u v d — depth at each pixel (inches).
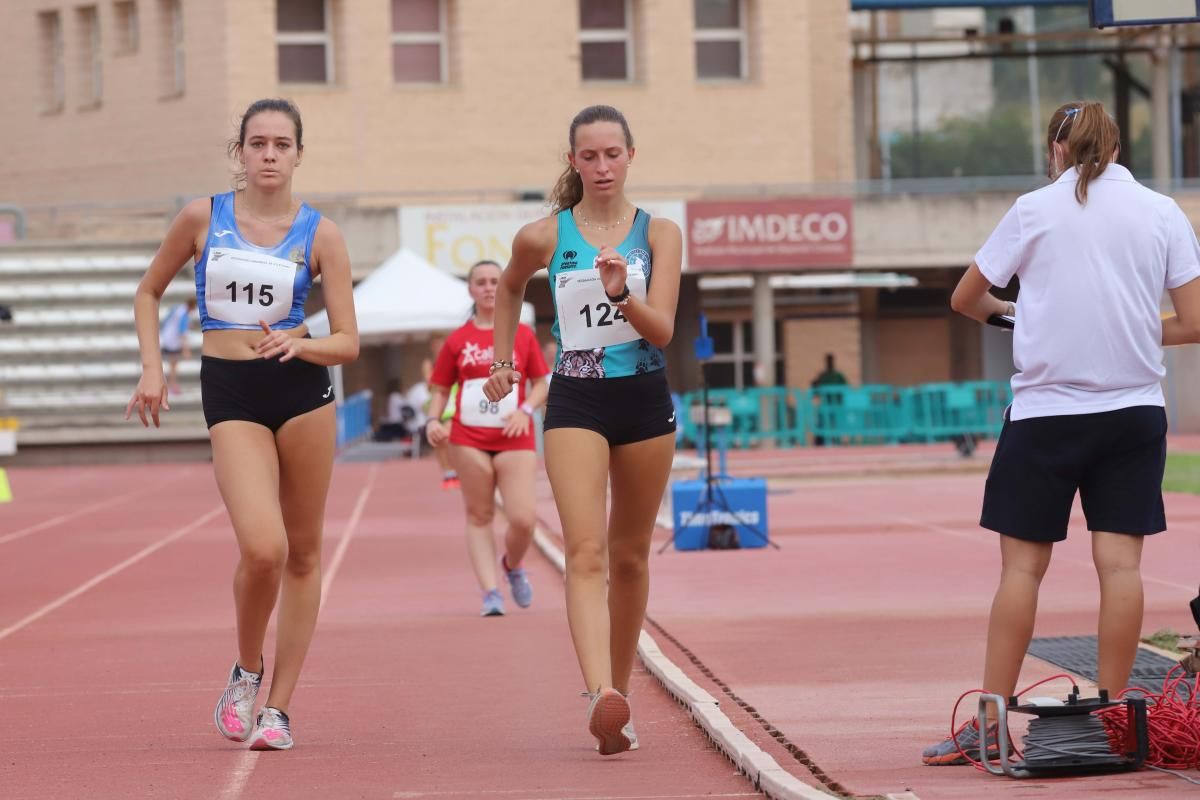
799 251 4151.1
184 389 4222.4
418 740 834.2
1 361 4286.4
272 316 789.9
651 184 4758.9
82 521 2427.4
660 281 769.6
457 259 4065.0
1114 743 685.9
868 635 1144.8
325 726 877.2
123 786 735.1
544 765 763.4
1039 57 5236.2
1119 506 701.9
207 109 4685.0
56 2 5128.0
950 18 5339.6
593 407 767.7
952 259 4205.2
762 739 776.9
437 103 4682.6
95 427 4087.1
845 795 647.1
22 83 5216.5
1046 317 698.8
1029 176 5260.8
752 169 4793.3
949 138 5255.9
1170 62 4958.2
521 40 4717.0
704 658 1054.4
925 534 1961.1
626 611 808.9
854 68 5216.5
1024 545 706.2
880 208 4190.5
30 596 1531.7
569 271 770.2
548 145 4722.0
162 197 4830.2
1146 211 700.0
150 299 807.1
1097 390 694.5
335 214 4050.2
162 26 4849.9
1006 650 705.6
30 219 4913.9
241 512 769.6
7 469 3922.2
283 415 785.6
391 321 3307.1
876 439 4173.2
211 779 746.8
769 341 4217.5
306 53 4690.0
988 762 691.4
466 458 1314.0
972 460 3508.9
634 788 708.0
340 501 2677.2
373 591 1521.9
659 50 4753.9
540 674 1039.6
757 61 4805.6
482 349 1306.6
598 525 764.0
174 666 1099.3
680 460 2076.8
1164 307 2984.7
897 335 4800.7
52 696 992.2
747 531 1833.2
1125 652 707.4
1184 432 4146.2
